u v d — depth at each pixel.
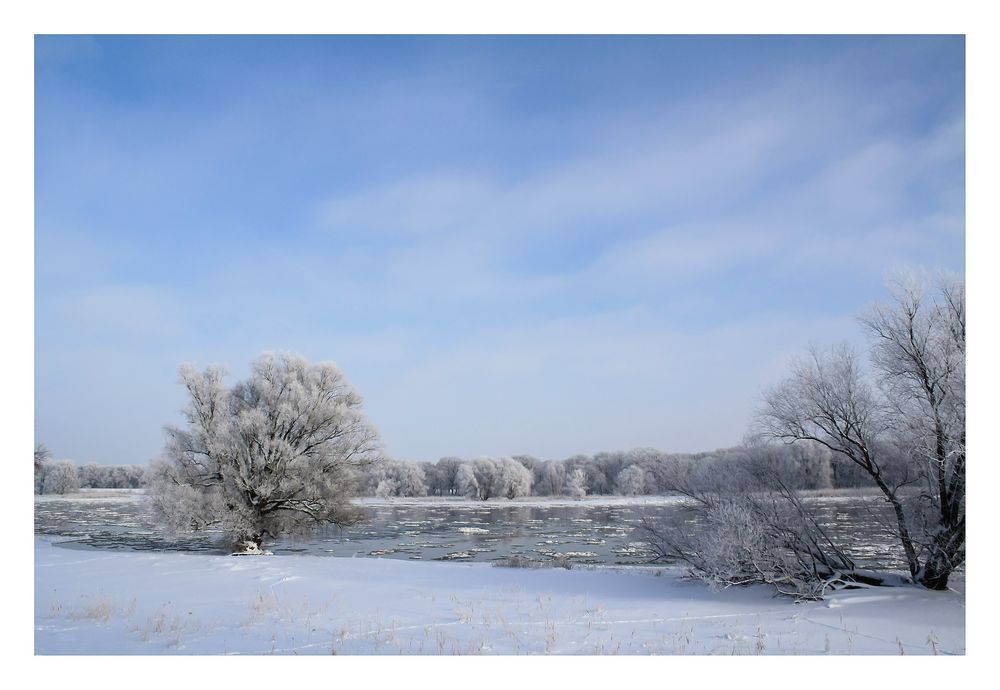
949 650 9.47
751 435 17.45
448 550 34.38
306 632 10.73
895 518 15.59
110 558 22.45
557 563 22.72
